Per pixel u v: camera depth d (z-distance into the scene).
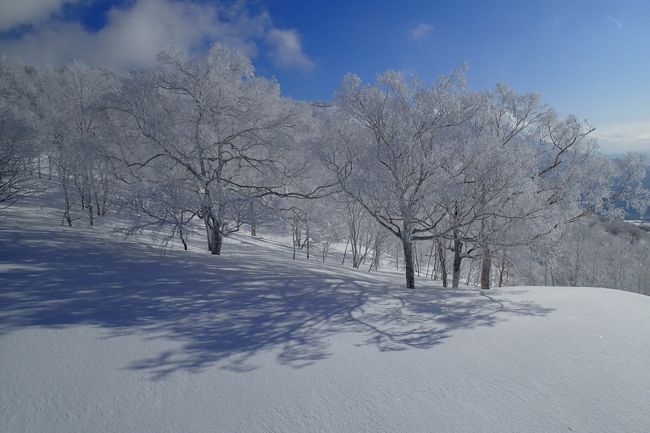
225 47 13.56
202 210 13.79
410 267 12.55
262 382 4.27
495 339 6.02
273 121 14.78
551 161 16.14
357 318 7.11
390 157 11.47
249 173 16.23
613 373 4.68
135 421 3.39
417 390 4.20
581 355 5.29
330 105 13.16
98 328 5.51
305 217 17.39
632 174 15.01
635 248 33.31
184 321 6.14
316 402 3.87
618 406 3.88
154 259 11.42
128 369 4.37
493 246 13.76
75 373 4.18
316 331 6.16
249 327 6.13
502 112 15.66
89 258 10.34
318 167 15.37
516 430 3.44
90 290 7.34
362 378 4.47
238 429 3.35
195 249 16.47
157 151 14.10
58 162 18.53
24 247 10.73
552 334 6.26
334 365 4.82
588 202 15.50
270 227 15.11
